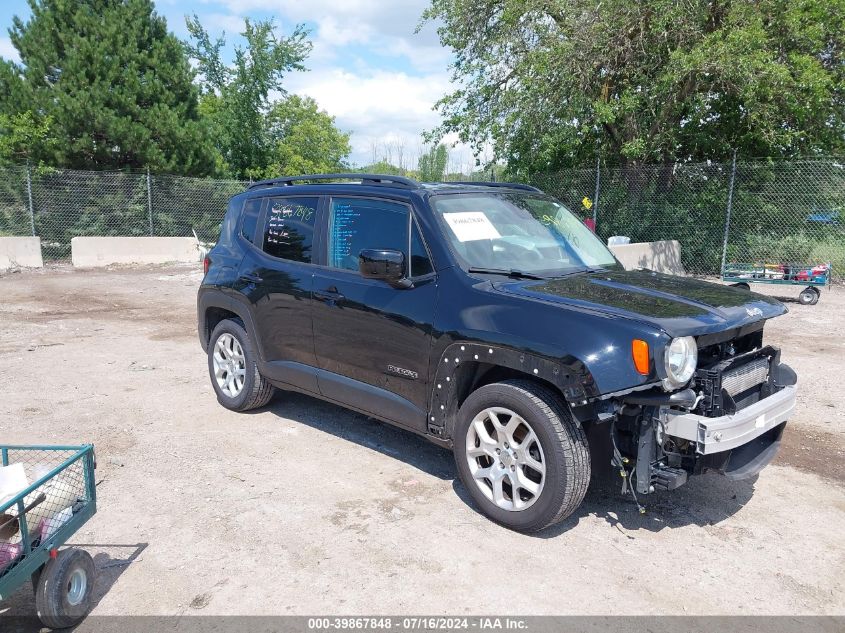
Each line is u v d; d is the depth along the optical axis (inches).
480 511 157.9
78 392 249.1
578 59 606.2
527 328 141.3
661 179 641.6
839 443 202.2
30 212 672.4
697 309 141.6
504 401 143.9
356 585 129.0
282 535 147.4
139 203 725.9
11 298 466.3
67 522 118.1
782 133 602.9
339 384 185.0
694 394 130.0
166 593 126.9
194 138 759.1
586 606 123.0
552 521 141.2
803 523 154.7
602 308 138.2
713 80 584.7
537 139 663.8
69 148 687.1
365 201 184.2
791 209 605.0
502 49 676.1
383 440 203.5
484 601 124.2
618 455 139.9
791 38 572.7
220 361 229.8
